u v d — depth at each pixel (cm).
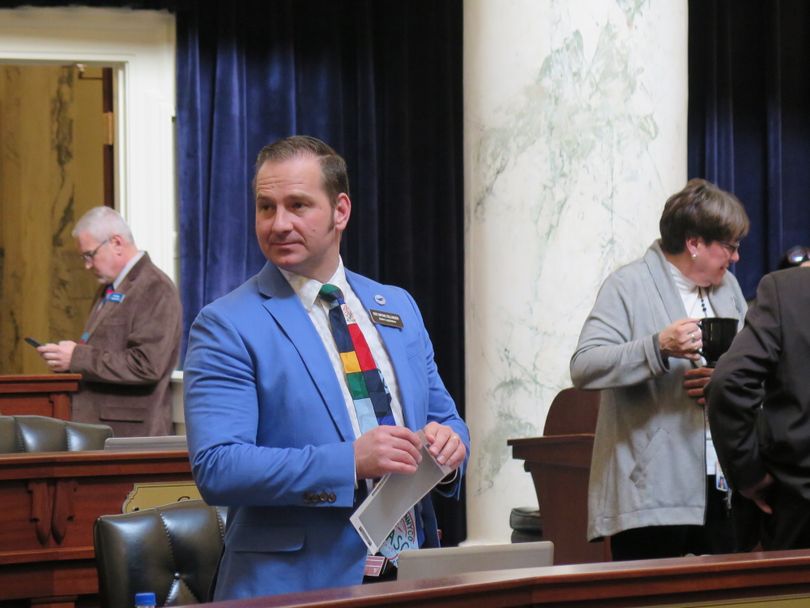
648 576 286
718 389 420
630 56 788
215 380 348
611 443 509
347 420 355
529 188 790
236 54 1043
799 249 560
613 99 784
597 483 512
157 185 1048
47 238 1366
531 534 724
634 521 494
